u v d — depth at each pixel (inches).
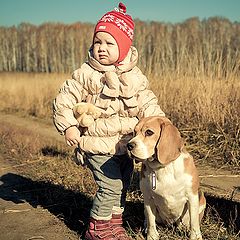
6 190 213.6
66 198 195.6
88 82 140.0
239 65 327.0
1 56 2057.1
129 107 139.9
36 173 240.7
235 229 149.4
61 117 138.7
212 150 268.8
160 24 1464.1
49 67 1838.1
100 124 138.7
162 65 390.9
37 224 167.5
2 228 164.4
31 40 1943.9
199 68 347.3
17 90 675.4
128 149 128.4
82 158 147.7
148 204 139.9
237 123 274.5
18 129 401.4
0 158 282.8
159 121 130.1
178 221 146.3
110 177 139.8
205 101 307.0
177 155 127.8
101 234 141.1
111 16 139.9
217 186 206.8
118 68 139.7
